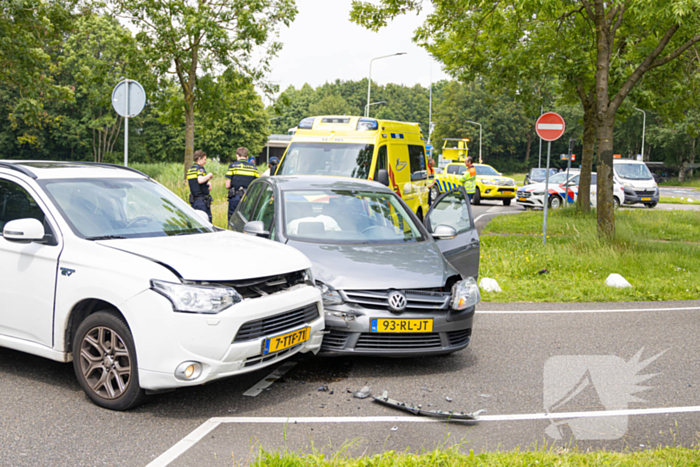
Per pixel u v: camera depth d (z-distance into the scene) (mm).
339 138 11852
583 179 20812
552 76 17672
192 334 4004
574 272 10781
